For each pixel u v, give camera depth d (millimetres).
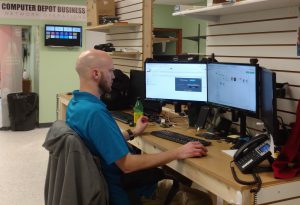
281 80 2449
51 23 6664
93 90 2033
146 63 3162
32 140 5824
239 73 2391
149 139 2525
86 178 1785
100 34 7055
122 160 1914
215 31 3047
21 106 6359
